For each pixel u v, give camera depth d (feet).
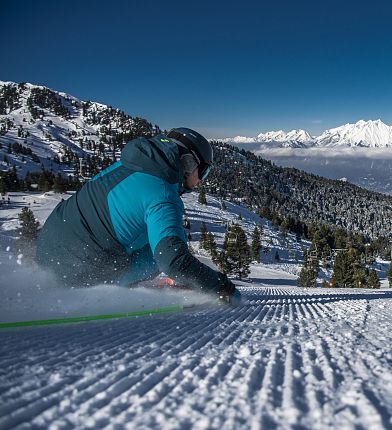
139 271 14.40
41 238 13.80
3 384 4.66
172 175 12.87
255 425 3.60
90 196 13.24
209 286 13.38
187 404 4.11
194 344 7.32
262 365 5.77
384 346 7.57
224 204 492.13
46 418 3.75
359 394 4.42
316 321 11.55
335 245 354.54
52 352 6.26
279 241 398.01
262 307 15.67
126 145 13.44
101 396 4.33
